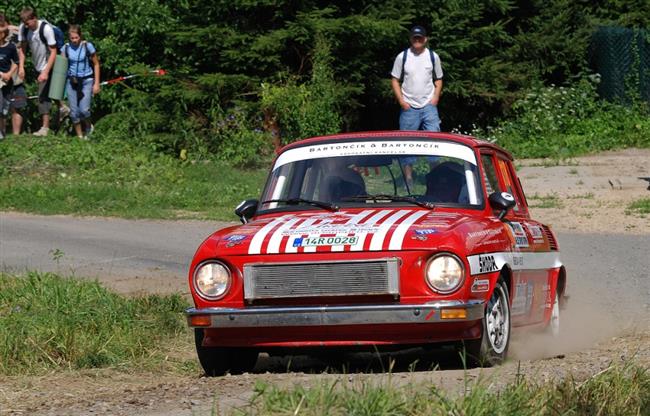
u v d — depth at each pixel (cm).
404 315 2141
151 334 2869
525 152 7619
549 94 8506
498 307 2328
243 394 1945
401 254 2177
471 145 2580
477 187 2500
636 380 1812
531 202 5478
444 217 2339
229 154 7069
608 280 3659
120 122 7531
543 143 7844
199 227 5075
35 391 2283
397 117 8900
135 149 6881
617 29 8706
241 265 2238
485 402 1627
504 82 8631
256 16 7712
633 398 1742
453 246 2177
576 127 8225
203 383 2178
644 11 9425
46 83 6706
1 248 4453
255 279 2225
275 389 1716
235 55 7362
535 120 8262
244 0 7425
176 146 7331
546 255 2756
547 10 9044
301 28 7381
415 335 2170
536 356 2544
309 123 7181
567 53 8875
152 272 3931
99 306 2975
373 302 2184
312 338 2203
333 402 1641
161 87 7412
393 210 2416
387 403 1609
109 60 8138
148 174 6203
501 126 8562
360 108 8644
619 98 8681
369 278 2181
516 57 8894
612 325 2989
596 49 8938
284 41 7444
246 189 6062
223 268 2255
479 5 8338
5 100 6562
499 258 2320
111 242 4619
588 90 8669
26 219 5259
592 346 2717
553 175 6419
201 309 2234
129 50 8162
